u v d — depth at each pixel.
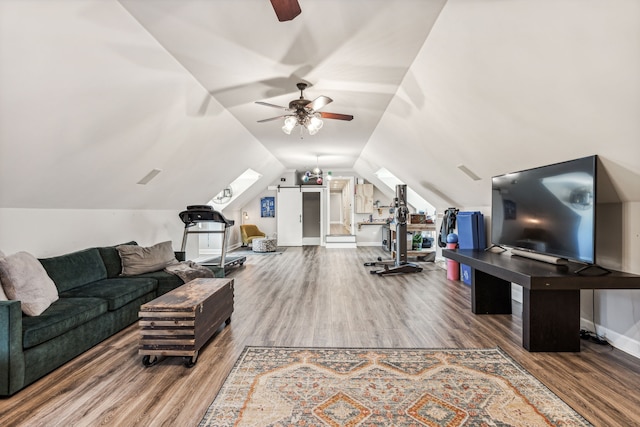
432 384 2.09
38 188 2.92
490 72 2.35
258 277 5.46
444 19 2.16
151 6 2.03
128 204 4.50
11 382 1.96
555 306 2.53
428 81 2.94
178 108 3.34
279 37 2.40
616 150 2.19
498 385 2.07
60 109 2.35
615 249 2.62
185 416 1.78
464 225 4.86
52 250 3.35
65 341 2.37
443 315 3.45
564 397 1.93
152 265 3.90
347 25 2.26
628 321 2.52
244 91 3.43
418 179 5.97
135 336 2.92
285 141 5.86
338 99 3.71
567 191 2.61
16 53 1.85
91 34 2.06
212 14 2.12
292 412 1.81
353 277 5.43
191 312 2.34
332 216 18.88
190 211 4.99
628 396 1.94
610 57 1.70
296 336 2.89
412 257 7.18
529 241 3.10
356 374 2.21
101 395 1.99
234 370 2.28
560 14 1.69
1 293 2.20
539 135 2.63
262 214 10.07
